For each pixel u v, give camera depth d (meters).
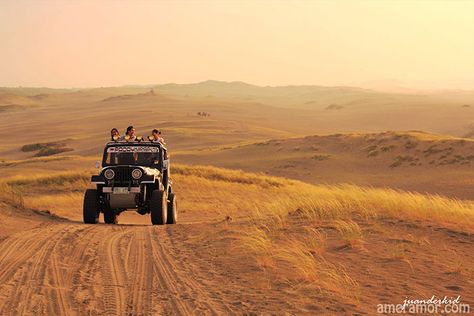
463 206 21.14
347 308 8.83
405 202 19.45
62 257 13.02
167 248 14.78
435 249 13.20
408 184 81.25
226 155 116.50
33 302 9.15
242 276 11.14
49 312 8.62
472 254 12.72
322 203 19.20
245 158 111.94
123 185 21.08
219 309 8.93
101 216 28.84
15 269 11.57
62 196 41.72
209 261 12.81
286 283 10.45
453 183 78.19
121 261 12.87
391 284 10.25
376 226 15.90
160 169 22.38
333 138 112.38
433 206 18.73
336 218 17.36
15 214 21.52
